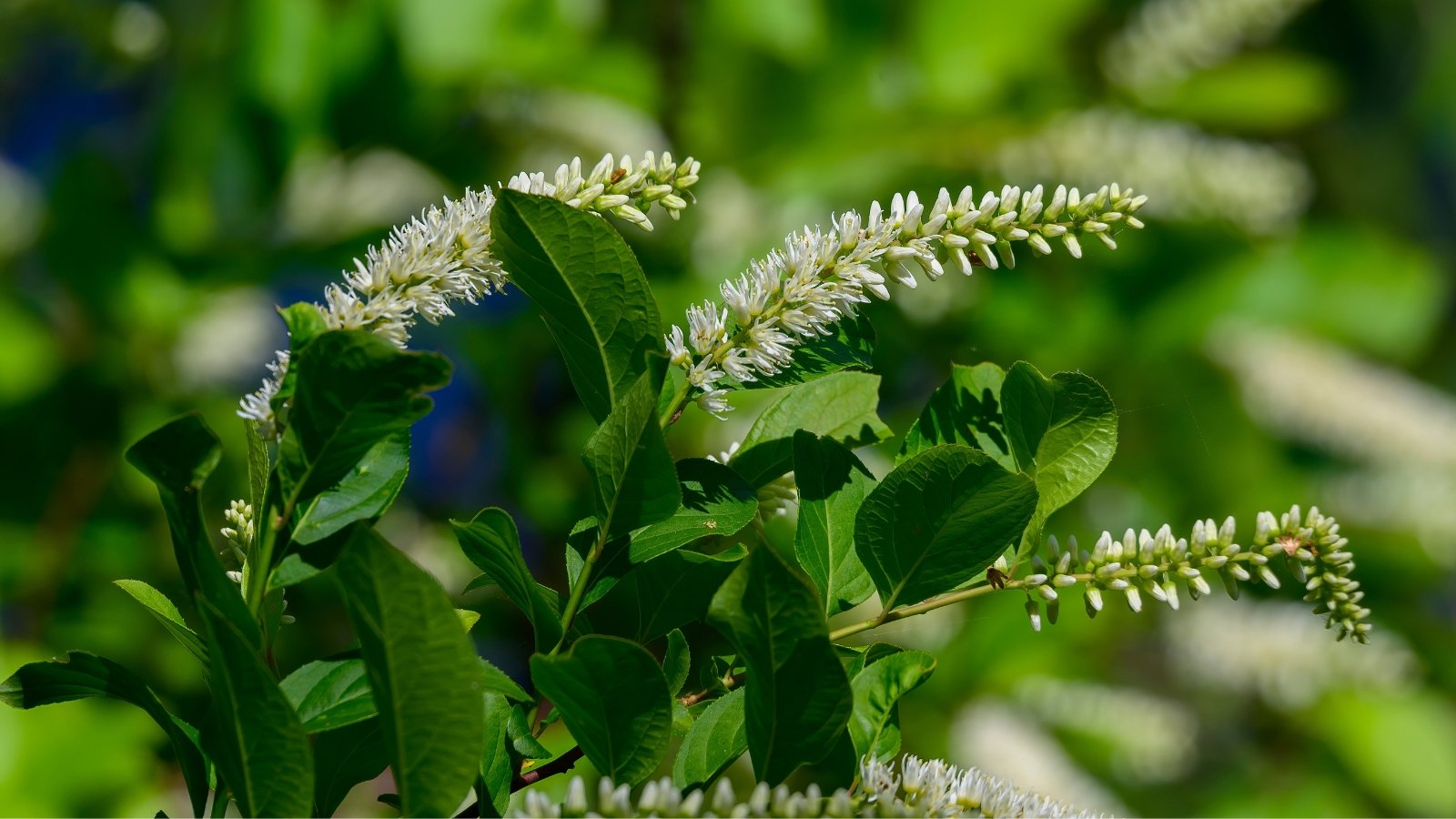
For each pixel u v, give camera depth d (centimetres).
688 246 203
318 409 100
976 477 103
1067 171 206
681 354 104
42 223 212
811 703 100
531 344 209
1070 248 104
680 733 105
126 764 184
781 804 97
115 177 210
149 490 208
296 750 98
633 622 157
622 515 103
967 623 210
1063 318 217
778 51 206
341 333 99
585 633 105
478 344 211
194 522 100
